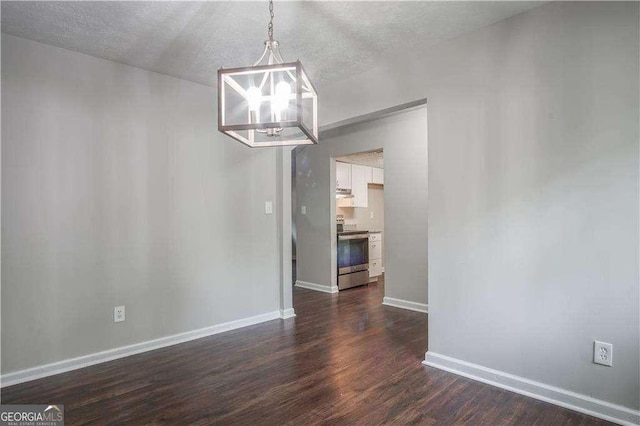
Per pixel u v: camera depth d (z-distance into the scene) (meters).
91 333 2.70
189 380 2.42
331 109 3.33
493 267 2.34
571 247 2.04
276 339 3.21
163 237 3.07
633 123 1.85
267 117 1.67
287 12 2.16
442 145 2.58
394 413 2.01
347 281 5.37
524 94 2.21
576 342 2.03
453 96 2.52
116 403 2.14
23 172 2.42
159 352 2.92
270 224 3.83
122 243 2.85
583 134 2.00
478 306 2.41
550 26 2.11
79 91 2.66
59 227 2.56
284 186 3.88
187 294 3.21
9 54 2.38
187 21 2.25
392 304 4.41
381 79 2.95
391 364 2.66
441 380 2.40
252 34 2.43
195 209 3.26
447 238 2.55
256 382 2.39
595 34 1.96
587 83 1.99
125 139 2.87
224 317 3.45
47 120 2.52
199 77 3.14
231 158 3.51
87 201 2.68
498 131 2.31
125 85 2.88
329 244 5.16
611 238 1.92
